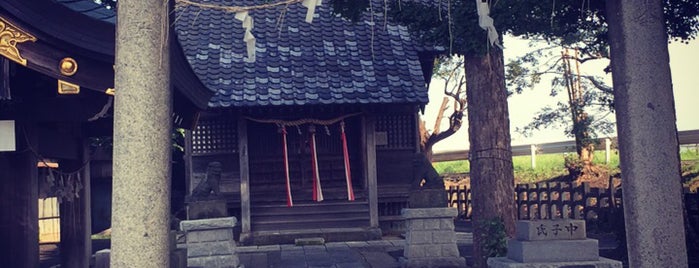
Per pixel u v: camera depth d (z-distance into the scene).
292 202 17.78
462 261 12.10
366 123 17.44
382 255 14.10
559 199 17.58
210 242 11.41
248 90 16.56
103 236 20.48
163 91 4.68
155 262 4.52
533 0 9.55
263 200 17.81
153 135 4.58
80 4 6.53
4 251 6.98
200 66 17.28
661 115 5.32
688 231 10.72
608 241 14.99
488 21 5.43
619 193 15.84
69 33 5.93
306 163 18.12
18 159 7.18
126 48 4.61
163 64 4.70
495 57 10.84
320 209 17.78
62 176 9.05
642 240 5.33
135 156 4.52
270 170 18.06
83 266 9.45
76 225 9.48
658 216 5.29
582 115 23.61
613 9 5.51
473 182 10.86
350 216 17.75
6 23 5.68
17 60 5.79
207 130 17.61
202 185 11.71
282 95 16.44
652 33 5.35
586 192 16.77
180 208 20.62
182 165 21.05
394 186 17.88
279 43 18.14
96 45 6.10
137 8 4.62
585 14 10.73
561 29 11.12
